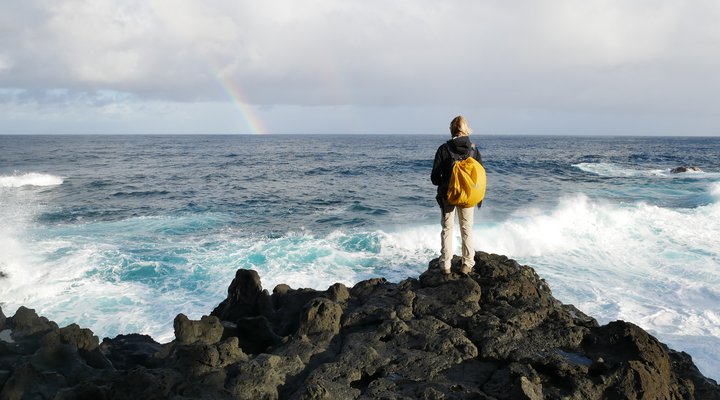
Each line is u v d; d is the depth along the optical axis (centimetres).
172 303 1166
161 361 549
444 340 491
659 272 1330
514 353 471
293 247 1630
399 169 4756
